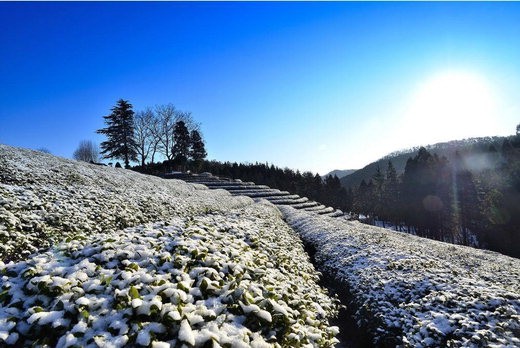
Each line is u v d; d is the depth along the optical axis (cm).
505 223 4450
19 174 1620
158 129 7856
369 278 1115
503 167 5444
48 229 973
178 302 497
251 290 580
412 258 1284
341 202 10406
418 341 691
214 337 425
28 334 429
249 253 830
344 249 1620
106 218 1290
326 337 607
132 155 7212
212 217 1347
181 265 636
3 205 978
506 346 583
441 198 6294
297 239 1886
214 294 560
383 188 9125
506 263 2009
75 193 1434
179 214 1883
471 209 5666
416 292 925
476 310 737
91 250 656
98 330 433
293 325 539
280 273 798
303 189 10844
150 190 2544
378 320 855
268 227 1661
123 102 7081
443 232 6347
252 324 507
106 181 2316
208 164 10656
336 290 1191
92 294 509
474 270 1508
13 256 768
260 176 10431
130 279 545
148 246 717
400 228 7906
